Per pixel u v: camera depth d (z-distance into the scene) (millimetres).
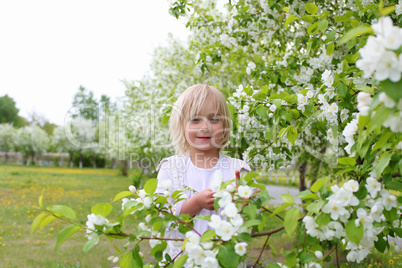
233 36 3664
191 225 1346
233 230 1097
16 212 7977
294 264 1272
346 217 1111
